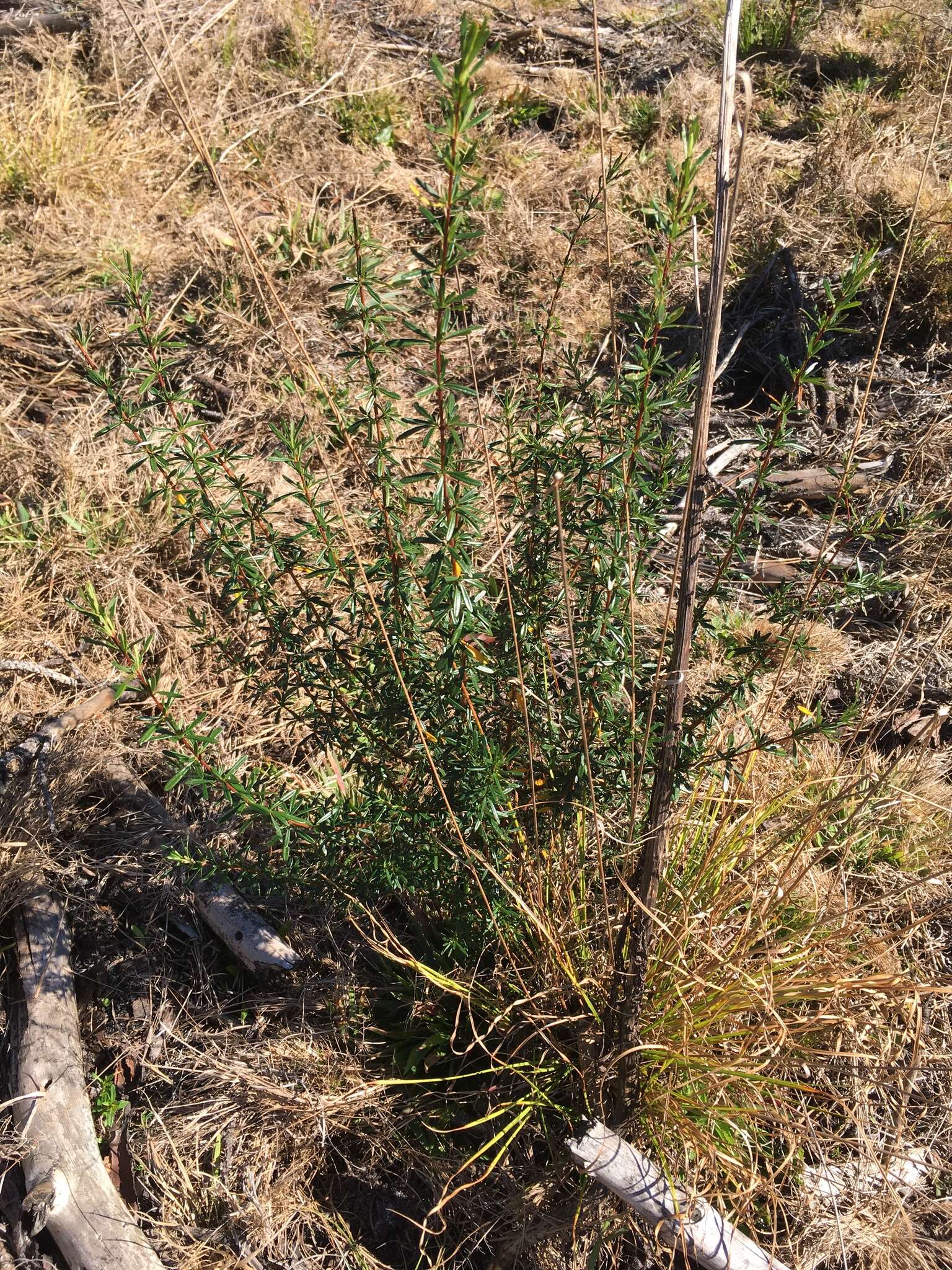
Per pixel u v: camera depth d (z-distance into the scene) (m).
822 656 3.35
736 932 2.53
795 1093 2.43
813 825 2.34
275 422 4.21
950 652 3.53
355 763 2.32
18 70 6.20
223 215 5.26
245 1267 2.20
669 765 1.85
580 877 2.39
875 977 2.24
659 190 5.47
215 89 6.30
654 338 2.14
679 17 7.72
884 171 5.38
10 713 3.24
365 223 5.35
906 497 4.00
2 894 2.69
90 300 4.81
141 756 3.15
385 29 7.26
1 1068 2.46
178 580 3.72
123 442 4.07
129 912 2.82
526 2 8.06
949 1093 2.50
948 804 3.01
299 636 2.29
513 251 5.09
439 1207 2.07
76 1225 2.21
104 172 5.55
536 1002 2.39
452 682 2.19
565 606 2.28
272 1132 2.38
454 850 2.36
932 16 7.11
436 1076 2.53
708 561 3.73
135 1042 2.60
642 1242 2.28
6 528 3.74
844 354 4.78
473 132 5.90
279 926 2.78
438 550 1.98
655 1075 2.26
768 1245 2.25
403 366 4.42
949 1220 2.31
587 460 2.20
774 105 6.65
